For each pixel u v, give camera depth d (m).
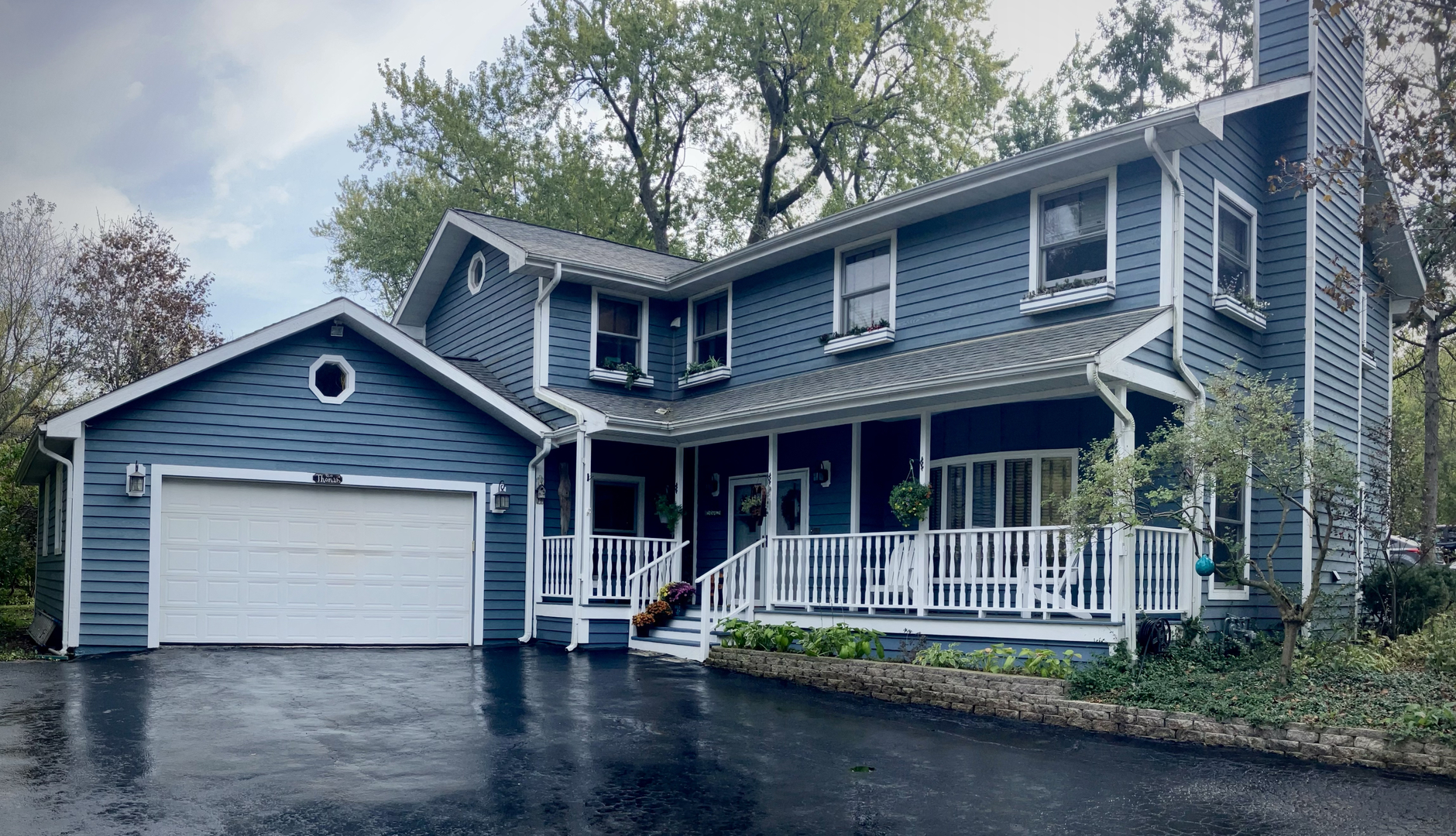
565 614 16.30
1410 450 15.65
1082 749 9.02
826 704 11.29
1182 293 12.41
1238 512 13.91
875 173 33.44
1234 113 12.96
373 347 16.08
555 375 18.06
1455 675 10.54
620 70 31.95
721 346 18.94
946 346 14.55
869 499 15.66
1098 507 10.91
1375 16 13.20
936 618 12.81
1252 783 7.78
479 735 9.05
